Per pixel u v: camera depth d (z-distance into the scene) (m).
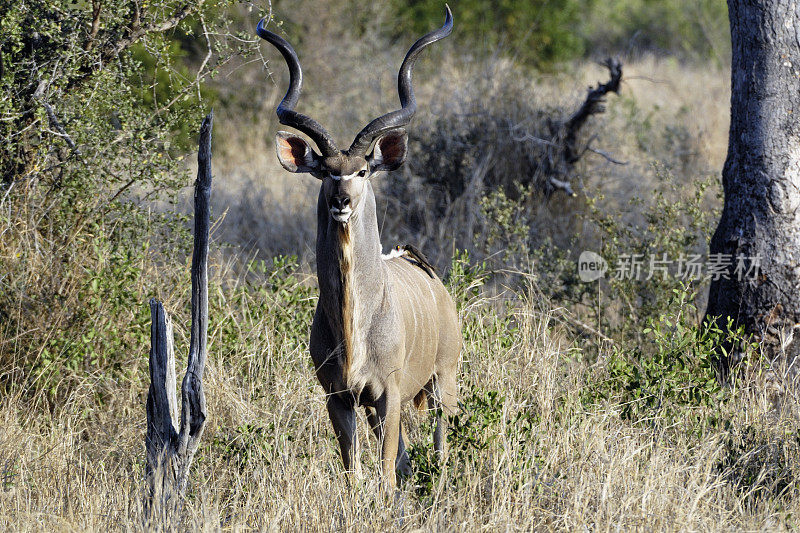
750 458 19.03
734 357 23.12
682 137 44.25
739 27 23.03
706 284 27.73
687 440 19.66
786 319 22.78
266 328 23.12
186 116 25.33
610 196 38.09
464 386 21.98
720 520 16.28
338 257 16.69
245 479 17.92
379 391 17.64
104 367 22.48
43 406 21.75
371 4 57.00
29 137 23.69
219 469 18.70
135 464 18.25
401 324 17.80
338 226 16.52
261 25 17.38
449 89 40.84
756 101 22.81
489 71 40.91
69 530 15.38
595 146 40.19
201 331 16.69
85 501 17.05
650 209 30.59
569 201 37.62
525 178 37.69
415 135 38.72
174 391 17.03
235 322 23.45
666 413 20.39
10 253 22.77
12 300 22.39
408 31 58.16
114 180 23.95
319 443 19.64
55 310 22.55
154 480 16.31
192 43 38.28
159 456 16.55
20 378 21.86
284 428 19.28
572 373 22.62
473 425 18.61
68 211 23.52
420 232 36.09
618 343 25.67
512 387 21.41
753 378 22.27
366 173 16.69
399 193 37.69
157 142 24.23
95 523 16.19
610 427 19.70
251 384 21.58
